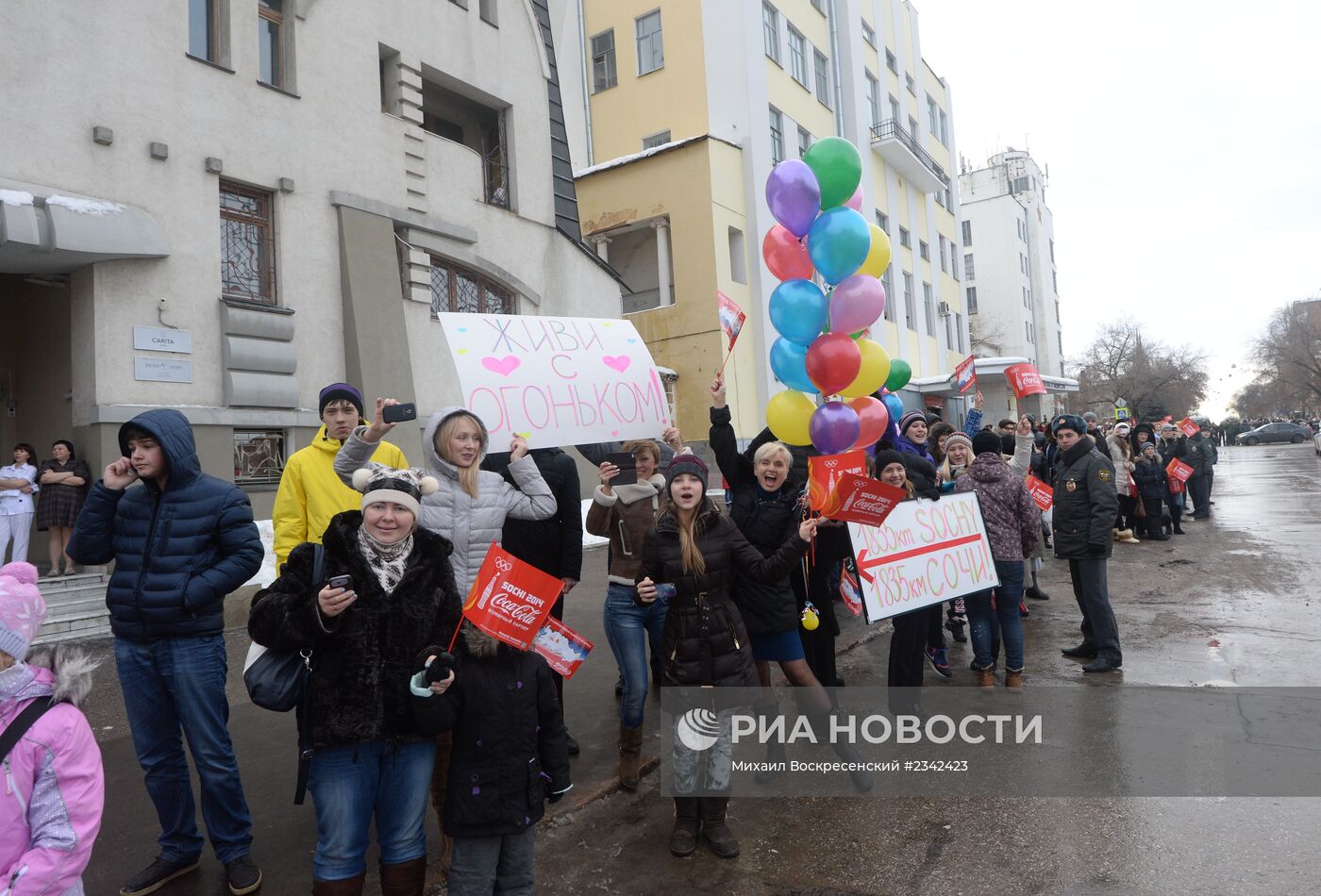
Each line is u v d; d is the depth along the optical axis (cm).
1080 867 317
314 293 999
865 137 2469
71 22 787
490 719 256
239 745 482
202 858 344
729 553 361
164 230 848
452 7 1244
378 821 261
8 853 185
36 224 743
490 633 254
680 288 1861
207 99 898
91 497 311
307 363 983
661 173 1878
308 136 1004
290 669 248
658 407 439
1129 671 570
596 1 2152
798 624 443
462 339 395
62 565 792
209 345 885
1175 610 749
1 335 921
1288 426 5928
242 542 318
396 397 1038
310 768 251
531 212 1367
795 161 468
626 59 2103
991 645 550
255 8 956
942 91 3316
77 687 200
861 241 448
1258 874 306
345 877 244
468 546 328
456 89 1277
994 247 5550
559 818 379
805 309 462
